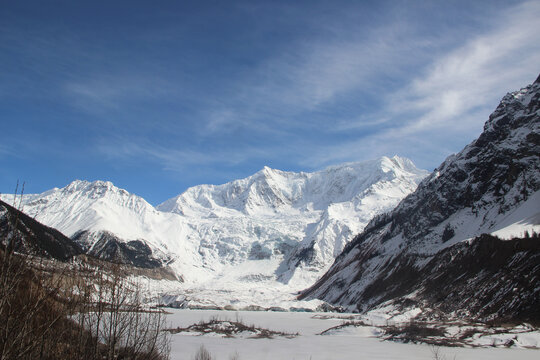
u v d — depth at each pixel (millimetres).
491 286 136625
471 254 165250
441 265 178000
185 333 120500
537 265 127188
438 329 113375
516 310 118312
